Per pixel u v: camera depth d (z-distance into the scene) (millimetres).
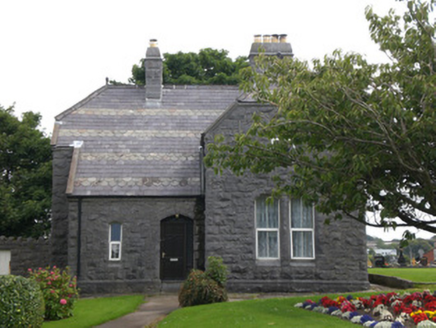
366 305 13484
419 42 12188
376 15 12711
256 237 20062
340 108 11883
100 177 21672
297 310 13672
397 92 12227
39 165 33438
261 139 20094
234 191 20094
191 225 21719
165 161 22578
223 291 16375
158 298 19438
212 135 20281
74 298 15680
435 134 11695
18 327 11883
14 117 33844
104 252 20984
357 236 20062
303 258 20078
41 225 31469
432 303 12094
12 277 12203
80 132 23609
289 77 13617
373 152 12086
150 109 24984
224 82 38406
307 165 12969
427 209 12641
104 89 25641
